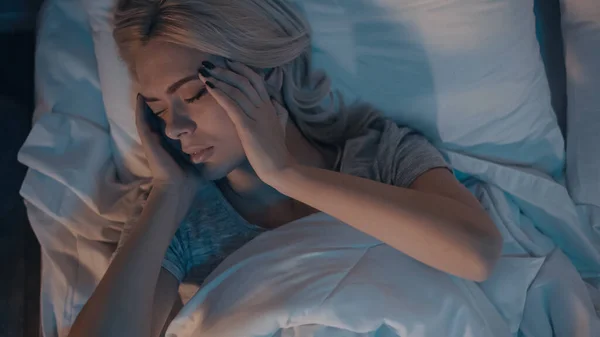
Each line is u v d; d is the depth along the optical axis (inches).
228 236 41.3
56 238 46.6
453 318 33.7
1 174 59.8
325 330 33.4
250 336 34.1
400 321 32.6
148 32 34.0
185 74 33.6
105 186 47.1
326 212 34.6
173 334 37.6
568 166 44.5
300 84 41.2
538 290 39.7
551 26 48.6
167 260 39.5
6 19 65.3
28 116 62.8
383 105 42.9
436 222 32.1
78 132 47.4
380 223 33.0
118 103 46.1
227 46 34.4
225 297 35.6
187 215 42.0
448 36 39.6
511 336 36.3
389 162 39.4
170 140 39.6
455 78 40.8
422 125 42.8
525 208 44.6
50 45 49.8
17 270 55.8
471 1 38.6
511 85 41.0
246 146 34.5
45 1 51.8
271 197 40.9
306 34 39.9
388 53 41.1
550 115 43.8
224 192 42.4
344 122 43.1
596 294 41.5
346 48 41.5
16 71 64.7
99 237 46.1
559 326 39.1
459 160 43.1
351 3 40.1
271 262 35.6
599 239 43.5
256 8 35.7
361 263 34.7
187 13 33.0
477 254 31.6
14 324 53.8
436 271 35.0
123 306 33.7
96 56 46.9
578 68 43.5
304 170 35.0
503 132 42.8
